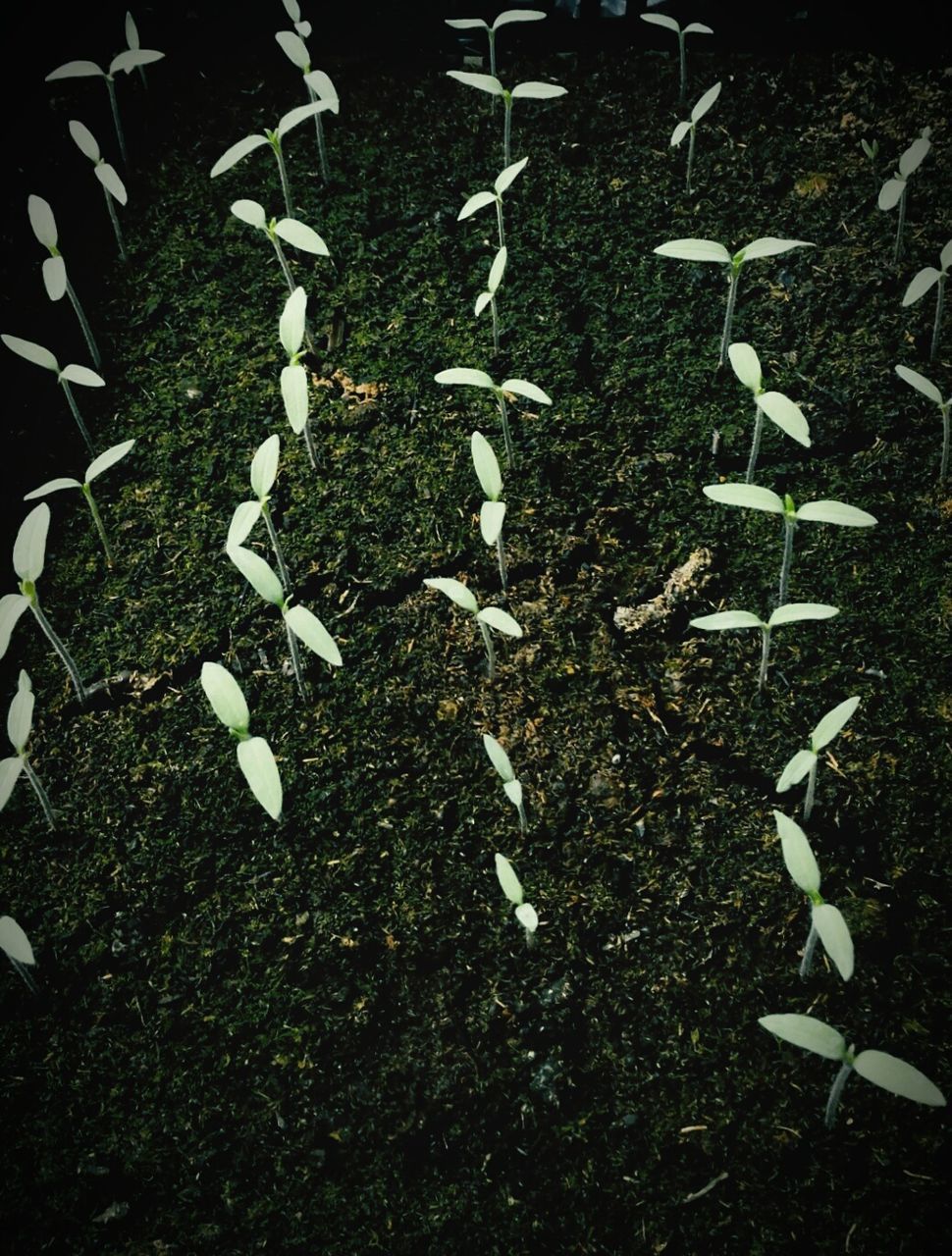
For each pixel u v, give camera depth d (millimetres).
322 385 400
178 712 346
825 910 254
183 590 364
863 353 394
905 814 319
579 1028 299
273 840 325
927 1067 286
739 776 329
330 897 317
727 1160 281
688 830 322
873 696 336
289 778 334
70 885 320
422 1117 289
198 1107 292
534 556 366
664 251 351
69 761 339
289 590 363
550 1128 286
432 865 320
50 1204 281
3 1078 296
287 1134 289
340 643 355
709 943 307
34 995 306
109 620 360
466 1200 280
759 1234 272
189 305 417
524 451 384
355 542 370
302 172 445
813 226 421
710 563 361
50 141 450
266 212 436
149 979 308
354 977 306
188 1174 285
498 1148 285
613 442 385
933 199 422
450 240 427
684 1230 274
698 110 390
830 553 360
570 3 474
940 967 298
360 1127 288
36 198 362
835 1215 272
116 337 412
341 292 418
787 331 401
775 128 445
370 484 380
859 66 455
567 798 328
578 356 401
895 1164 277
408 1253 275
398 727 341
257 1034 300
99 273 425
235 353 407
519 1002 301
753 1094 288
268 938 312
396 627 357
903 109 444
